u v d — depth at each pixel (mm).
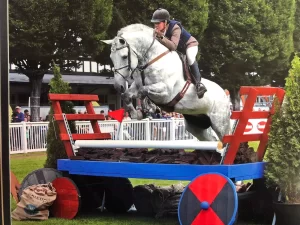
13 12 13602
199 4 17203
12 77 18094
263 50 21094
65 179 4840
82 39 15039
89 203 5375
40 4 13609
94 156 4891
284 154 3951
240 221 4625
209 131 5395
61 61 15477
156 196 4984
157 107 5070
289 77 4062
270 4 21406
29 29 13664
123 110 5566
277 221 4023
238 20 20328
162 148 4469
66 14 14078
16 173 8180
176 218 4902
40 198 4773
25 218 4770
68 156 5066
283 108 4051
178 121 13594
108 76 20844
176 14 16641
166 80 4633
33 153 12016
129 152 4746
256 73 22766
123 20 16469
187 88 4766
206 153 4227
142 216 5078
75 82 19812
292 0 22375
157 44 4680
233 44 20344
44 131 12500
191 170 4055
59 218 4848
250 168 4098
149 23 16312
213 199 3762
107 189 5336
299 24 25547
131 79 4793
